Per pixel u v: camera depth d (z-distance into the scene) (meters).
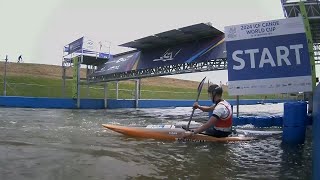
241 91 6.51
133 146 5.36
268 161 4.29
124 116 14.17
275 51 6.30
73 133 7.00
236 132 6.78
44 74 39.03
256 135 6.62
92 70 23.52
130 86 37.44
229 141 6.02
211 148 5.27
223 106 6.11
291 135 5.52
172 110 20.81
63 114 14.40
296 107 5.47
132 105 24.27
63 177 3.31
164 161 4.22
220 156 4.61
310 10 9.86
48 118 11.57
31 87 27.48
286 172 3.70
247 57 6.50
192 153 4.80
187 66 15.48
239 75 6.54
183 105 26.84
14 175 3.30
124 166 3.88
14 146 5.01
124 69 19.39
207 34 15.04
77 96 21.88
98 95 27.95
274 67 6.30
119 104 23.56
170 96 32.25
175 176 3.48
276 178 3.45
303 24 6.18
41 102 20.62
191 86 46.25
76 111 17.78
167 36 15.62
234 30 6.62
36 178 3.23
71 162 3.99
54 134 6.77
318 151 2.35
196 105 6.76
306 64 6.13
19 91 25.81
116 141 5.90
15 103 19.86
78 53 21.92
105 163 4.00
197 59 14.81
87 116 13.53
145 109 22.14
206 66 14.67
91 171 3.59
